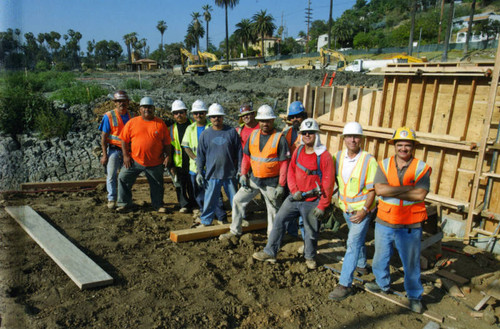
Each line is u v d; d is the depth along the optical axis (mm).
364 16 102250
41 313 3328
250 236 5324
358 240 4172
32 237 4602
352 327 3764
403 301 4184
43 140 11250
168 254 4777
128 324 3373
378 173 3949
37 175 9180
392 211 3932
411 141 3725
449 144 6066
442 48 55438
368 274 4773
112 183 6117
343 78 36281
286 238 5547
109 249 4719
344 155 4293
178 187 6277
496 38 56406
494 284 4637
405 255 3990
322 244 5547
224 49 110250
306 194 4441
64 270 3979
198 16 85750
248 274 4500
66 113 13953
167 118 14664
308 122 4238
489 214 5703
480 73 5699
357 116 7395
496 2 74938
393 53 61781
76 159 10219
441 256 5457
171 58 91688
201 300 3861
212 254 4906
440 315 4047
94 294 3732
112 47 125125
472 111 6090
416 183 3795
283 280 4441
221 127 5293
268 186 4984
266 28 78125
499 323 4043
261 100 27281
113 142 6051
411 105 6730
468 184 6137
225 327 3512
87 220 5562
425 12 81688
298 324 3693
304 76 37906
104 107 15125
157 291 3916
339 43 85625
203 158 5445
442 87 6324
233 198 5258
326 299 4191
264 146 4852
